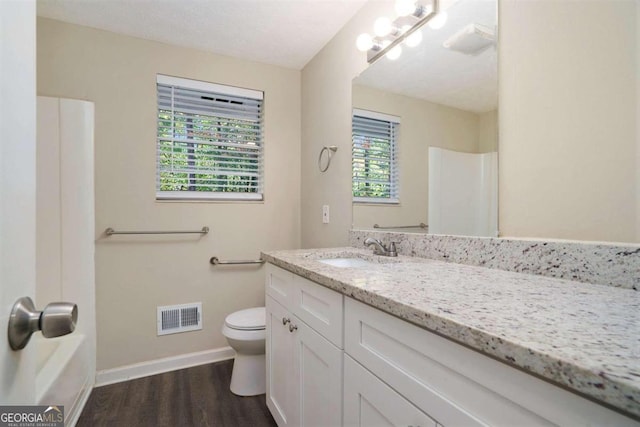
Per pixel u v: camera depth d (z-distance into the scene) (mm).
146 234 2098
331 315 978
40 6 1769
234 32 2045
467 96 1222
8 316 408
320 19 1918
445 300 679
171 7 1787
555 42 943
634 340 461
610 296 709
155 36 2084
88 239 1912
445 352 587
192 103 2287
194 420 1591
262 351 1828
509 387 482
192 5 1774
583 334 484
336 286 906
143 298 2088
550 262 923
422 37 1438
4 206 400
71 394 1566
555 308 619
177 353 2174
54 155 1852
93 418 1602
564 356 407
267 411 1669
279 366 1426
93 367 1903
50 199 1841
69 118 1881
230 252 2342
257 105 2498
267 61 2438
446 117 1312
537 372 425
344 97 1977
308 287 1138
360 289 795
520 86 1039
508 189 1073
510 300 678
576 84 895
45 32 1869
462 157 1235
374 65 1720
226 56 2344
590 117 865
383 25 1514
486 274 980
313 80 2367
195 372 2096
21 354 451
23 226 449
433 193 1361
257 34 2068
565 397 417
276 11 1834
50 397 1296
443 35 1334
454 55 1281
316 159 2312
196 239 2240
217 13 1846
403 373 685
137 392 1848
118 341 2016
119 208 2025
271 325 1528
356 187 1863
